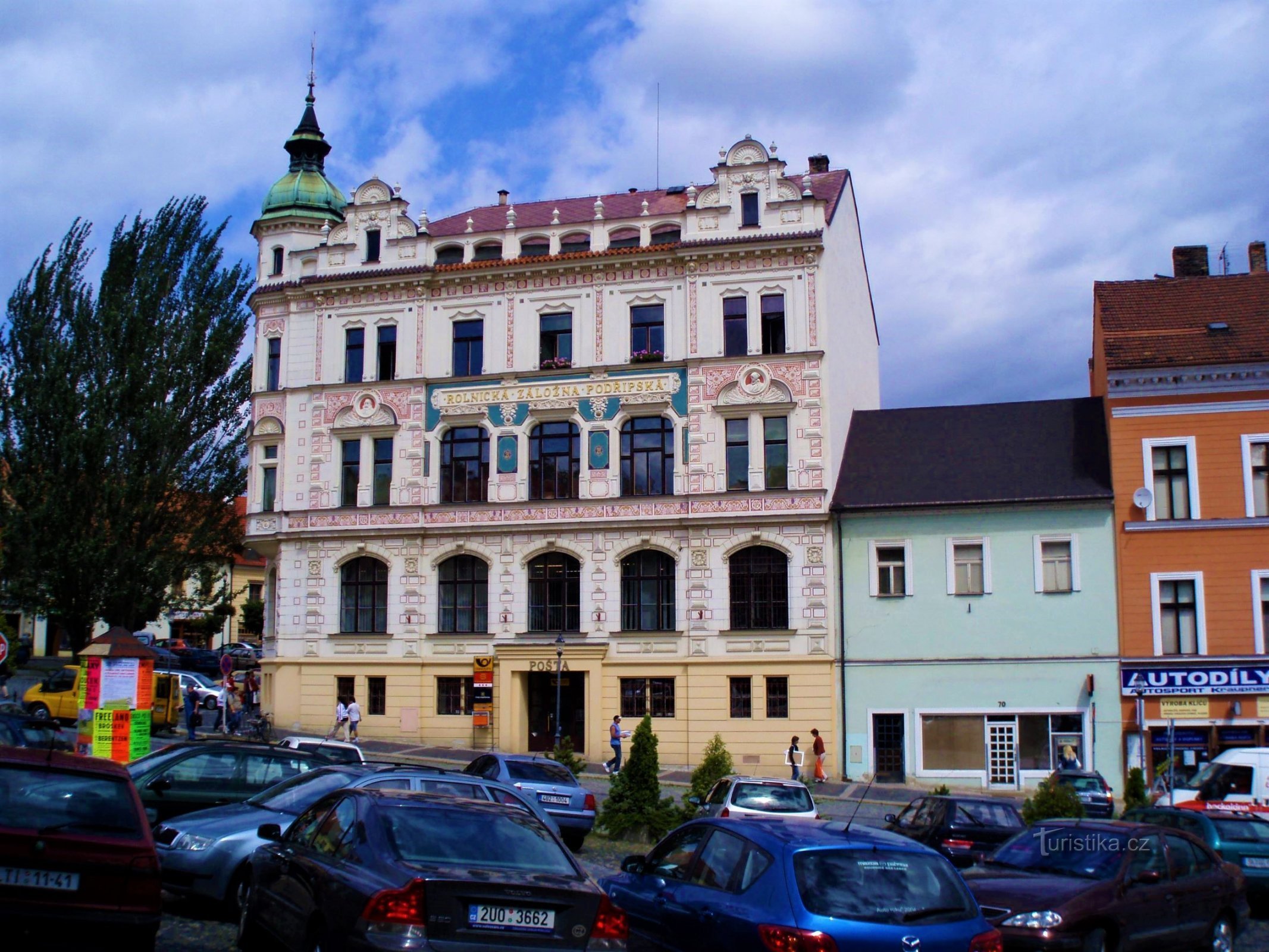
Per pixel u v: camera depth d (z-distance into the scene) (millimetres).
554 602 48688
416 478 50375
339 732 48906
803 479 46625
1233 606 42531
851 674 45312
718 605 46688
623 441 48844
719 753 30984
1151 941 15016
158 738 44031
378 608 50500
